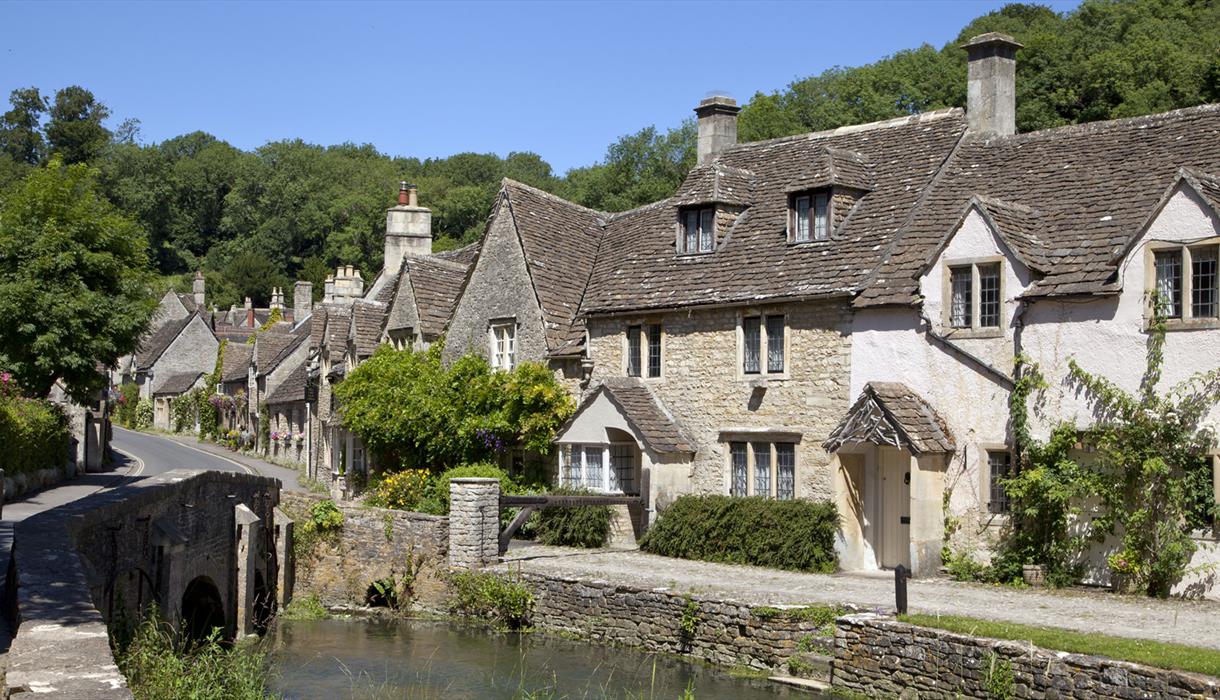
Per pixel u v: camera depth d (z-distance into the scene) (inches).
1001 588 745.0
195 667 476.4
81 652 338.6
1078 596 708.0
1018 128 1711.4
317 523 1019.9
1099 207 810.2
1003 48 977.5
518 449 1120.8
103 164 4298.7
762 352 938.1
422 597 938.1
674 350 1009.5
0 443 1018.1
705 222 1053.8
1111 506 724.7
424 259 1344.7
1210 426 691.4
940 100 2039.9
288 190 4397.1
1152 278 721.0
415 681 686.5
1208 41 1791.3
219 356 2847.0
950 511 804.0
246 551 904.3
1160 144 840.3
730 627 700.0
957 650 571.2
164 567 705.0
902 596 634.8
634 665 711.7
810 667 649.0
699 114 1201.4
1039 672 534.6
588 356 1082.1
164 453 2100.1
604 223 1279.5
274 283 4207.7
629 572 842.8
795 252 958.4
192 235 4503.0
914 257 860.6
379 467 1273.4
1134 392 724.0
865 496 879.1
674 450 970.1
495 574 882.8
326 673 714.8
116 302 1275.8
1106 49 1775.3
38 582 435.2
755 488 941.8
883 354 851.4
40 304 1218.0
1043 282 772.0
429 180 3914.9
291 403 2071.9
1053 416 759.1
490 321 1183.6
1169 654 521.3
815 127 2171.5
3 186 3710.6
